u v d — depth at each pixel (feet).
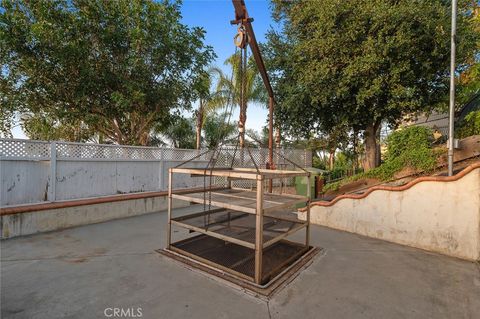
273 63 30.50
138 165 19.02
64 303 6.81
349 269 9.20
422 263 9.71
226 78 34.01
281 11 31.68
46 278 8.22
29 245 11.38
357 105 24.99
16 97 18.67
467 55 23.21
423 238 11.21
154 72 21.62
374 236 12.89
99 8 19.17
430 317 6.36
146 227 14.70
